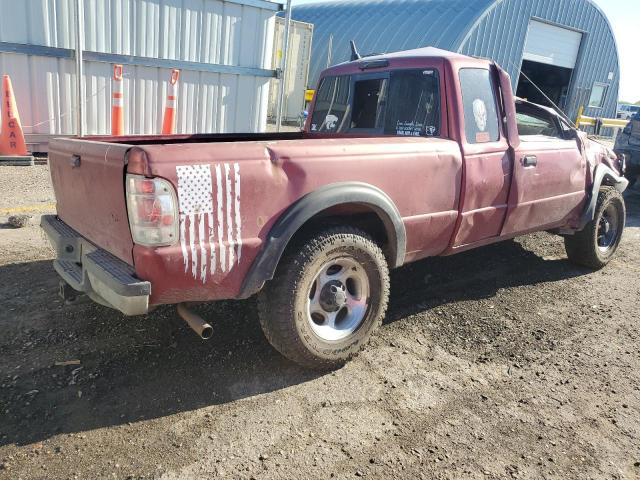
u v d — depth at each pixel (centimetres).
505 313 455
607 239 594
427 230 384
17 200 673
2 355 343
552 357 386
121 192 283
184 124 986
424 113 414
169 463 261
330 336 344
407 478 260
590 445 292
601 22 2370
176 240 276
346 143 336
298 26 1546
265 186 299
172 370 339
